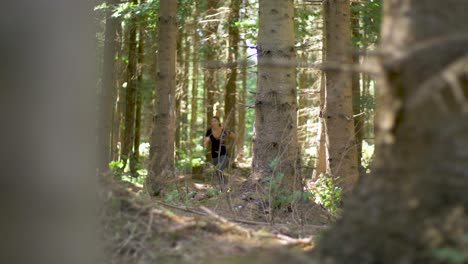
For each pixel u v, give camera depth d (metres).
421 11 2.88
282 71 7.50
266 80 7.51
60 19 2.65
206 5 15.56
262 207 6.25
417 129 2.81
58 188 2.71
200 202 6.67
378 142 3.05
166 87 10.52
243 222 5.57
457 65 2.52
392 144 2.93
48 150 2.66
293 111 7.53
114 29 12.62
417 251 2.68
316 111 14.48
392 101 2.93
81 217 2.85
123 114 18.28
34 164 2.63
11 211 2.61
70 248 2.77
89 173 2.90
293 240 4.29
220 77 20.00
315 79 16.38
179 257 3.70
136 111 17.66
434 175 2.73
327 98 9.27
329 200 6.92
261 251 3.74
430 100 2.78
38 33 2.59
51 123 2.66
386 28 3.05
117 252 3.69
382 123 3.01
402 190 2.83
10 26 2.55
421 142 2.79
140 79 16.70
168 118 10.48
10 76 2.56
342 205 7.22
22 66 2.57
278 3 7.52
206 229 4.29
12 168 2.60
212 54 16.62
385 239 2.81
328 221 5.89
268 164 7.24
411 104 2.62
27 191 2.63
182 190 7.52
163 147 10.36
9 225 2.60
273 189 6.60
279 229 5.11
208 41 15.74
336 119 9.14
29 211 2.64
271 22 7.51
